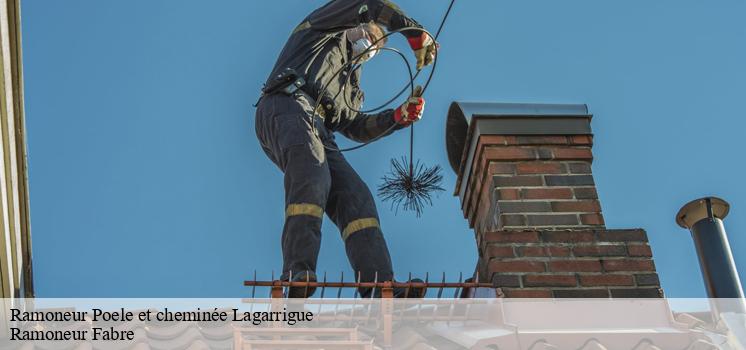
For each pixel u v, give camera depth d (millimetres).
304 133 7641
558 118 7844
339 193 7785
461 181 8250
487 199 7664
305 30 8305
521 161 7609
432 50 8031
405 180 8031
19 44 5973
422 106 8172
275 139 7727
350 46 8430
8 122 6172
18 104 6262
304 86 8055
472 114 7836
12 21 5828
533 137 7727
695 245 6871
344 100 8133
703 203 6895
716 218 6879
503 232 7004
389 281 6863
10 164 6332
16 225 6641
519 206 7352
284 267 7094
